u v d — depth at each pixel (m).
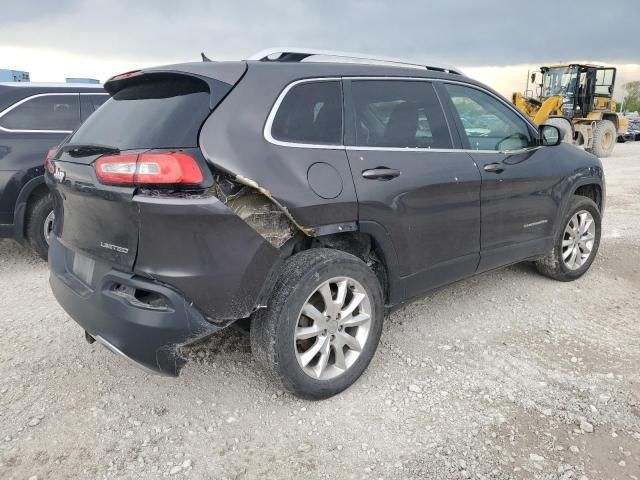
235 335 3.76
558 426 2.77
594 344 3.69
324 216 2.80
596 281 4.96
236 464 2.52
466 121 3.79
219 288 2.54
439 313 4.17
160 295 2.53
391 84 3.38
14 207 5.11
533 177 4.14
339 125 3.05
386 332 3.83
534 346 3.65
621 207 8.63
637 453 2.58
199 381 3.20
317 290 2.84
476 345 3.66
